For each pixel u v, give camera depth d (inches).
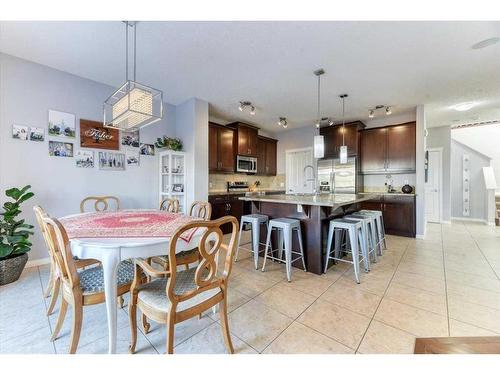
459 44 94.4
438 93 147.9
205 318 70.5
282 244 119.5
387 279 98.0
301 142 243.1
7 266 91.3
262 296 83.7
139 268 57.1
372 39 91.4
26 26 85.0
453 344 41.6
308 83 133.5
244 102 165.9
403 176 198.5
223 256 129.7
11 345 57.6
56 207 118.0
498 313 71.6
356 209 144.6
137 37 91.4
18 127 107.3
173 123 168.7
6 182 104.5
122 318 71.6
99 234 60.3
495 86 136.4
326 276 102.3
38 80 112.6
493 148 252.7
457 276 100.1
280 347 57.4
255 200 125.3
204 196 162.1
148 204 153.3
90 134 129.3
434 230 199.0
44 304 77.2
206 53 102.5
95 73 122.0
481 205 242.1
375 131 199.3
